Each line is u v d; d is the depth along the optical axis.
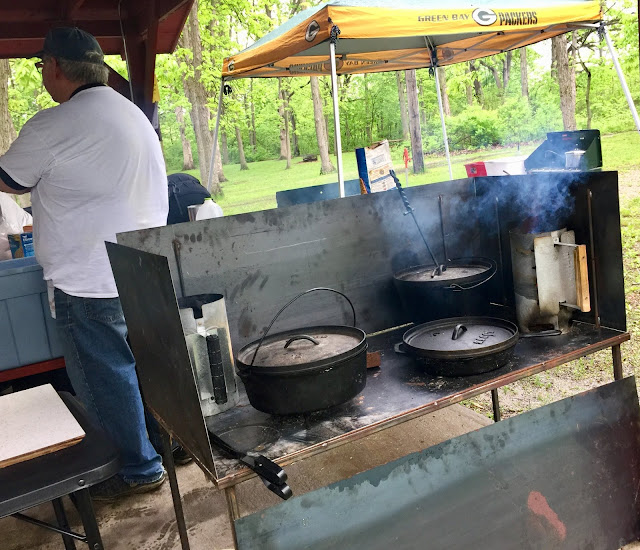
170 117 37.53
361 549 1.65
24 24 4.90
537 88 27.39
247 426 1.81
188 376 1.52
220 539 2.45
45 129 2.32
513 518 1.88
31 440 1.55
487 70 31.88
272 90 30.38
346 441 1.67
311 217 2.37
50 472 1.43
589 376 3.64
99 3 4.96
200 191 3.83
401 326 2.59
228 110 20.58
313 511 1.57
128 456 2.74
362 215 2.49
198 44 16.00
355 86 37.38
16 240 3.24
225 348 1.93
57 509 2.08
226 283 2.22
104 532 2.59
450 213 2.71
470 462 1.79
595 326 2.25
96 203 2.43
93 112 2.39
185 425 1.69
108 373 2.58
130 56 5.01
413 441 3.03
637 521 2.09
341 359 1.67
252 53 5.29
